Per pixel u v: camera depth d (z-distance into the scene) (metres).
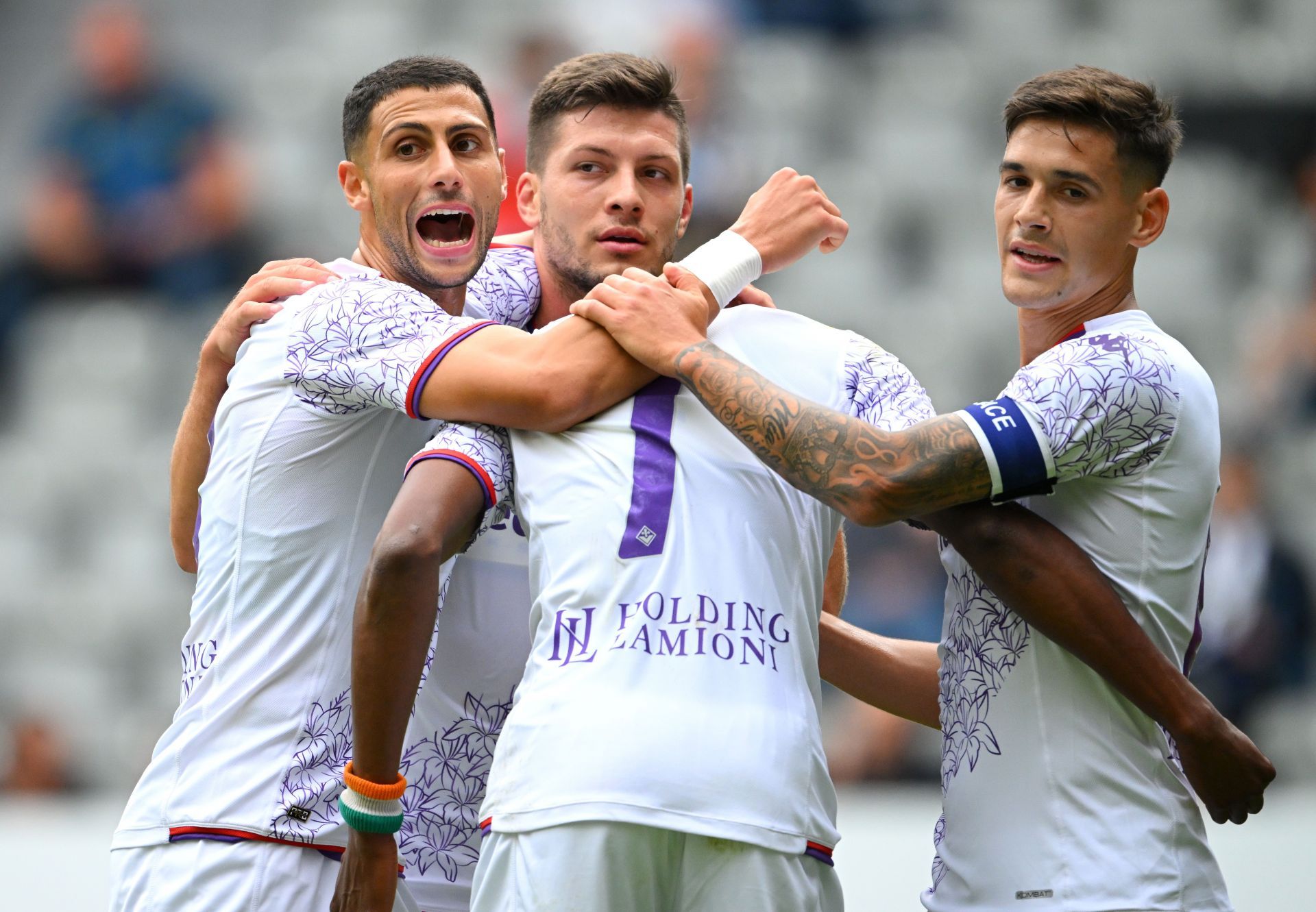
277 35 38.66
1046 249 9.20
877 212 32.12
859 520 8.54
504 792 8.43
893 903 16.56
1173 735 8.65
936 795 20.55
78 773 26.56
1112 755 8.79
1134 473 8.88
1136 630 8.62
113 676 29.14
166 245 32.78
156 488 31.34
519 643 9.99
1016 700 8.96
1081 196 9.16
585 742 8.21
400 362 9.05
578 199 9.91
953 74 34.56
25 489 31.53
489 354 8.92
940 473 8.47
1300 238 31.75
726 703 8.36
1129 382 8.73
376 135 10.17
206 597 9.62
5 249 36.47
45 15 40.66
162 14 39.66
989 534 8.64
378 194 10.18
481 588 9.98
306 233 32.72
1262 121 33.75
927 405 9.16
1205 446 9.05
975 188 32.69
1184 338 30.14
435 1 36.91
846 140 33.50
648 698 8.28
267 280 10.11
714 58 32.69
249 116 35.19
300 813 9.16
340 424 9.46
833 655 10.70
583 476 8.77
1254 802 8.78
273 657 9.36
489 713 10.05
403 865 9.73
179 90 33.75
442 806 10.11
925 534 23.67
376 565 8.46
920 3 35.78
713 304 9.23
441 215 10.26
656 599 8.46
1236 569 23.58
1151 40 34.91
